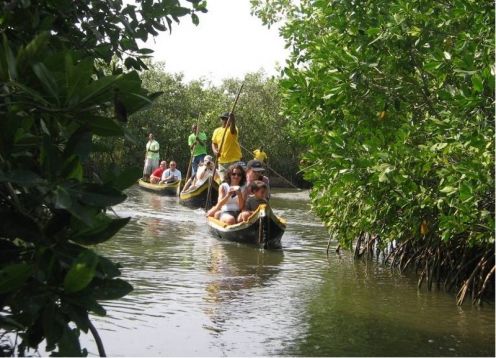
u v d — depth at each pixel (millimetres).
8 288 2291
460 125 5828
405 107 7020
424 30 6215
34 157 2738
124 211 14828
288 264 8812
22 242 2811
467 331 5699
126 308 5945
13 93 2447
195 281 7312
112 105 2723
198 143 20984
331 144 6992
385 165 6340
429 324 5906
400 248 8617
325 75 7027
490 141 5445
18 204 2535
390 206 7453
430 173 6719
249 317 5875
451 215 6270
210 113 31594
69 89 2400
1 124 2449
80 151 2527
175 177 21047
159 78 32969
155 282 7141
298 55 8945
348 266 8836
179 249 9602
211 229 11570
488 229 6152
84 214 2367
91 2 3828
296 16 10102
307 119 8094
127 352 4734
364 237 9688
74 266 2357
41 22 3221
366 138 7047
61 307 2494
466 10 5730
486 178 5555
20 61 2441
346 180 6906
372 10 6645
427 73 7082
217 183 16438
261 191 11141
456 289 7469
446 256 7621
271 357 4789
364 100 6875
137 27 3979
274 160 31016
